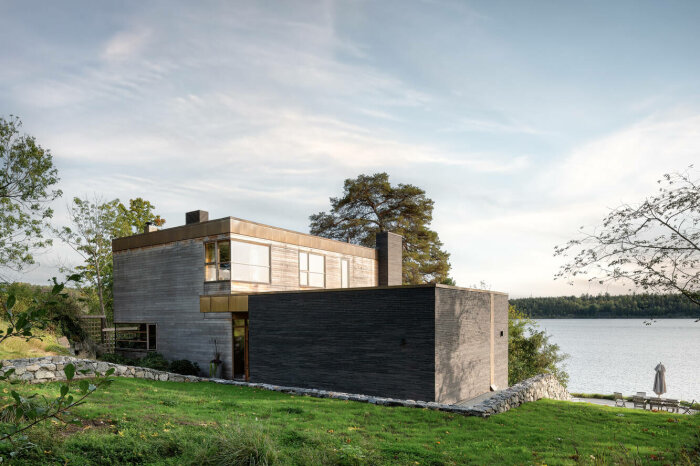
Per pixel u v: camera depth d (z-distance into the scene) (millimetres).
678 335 111062
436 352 13844
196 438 6406
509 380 26562
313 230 38750
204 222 19797
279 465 5660
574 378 38875
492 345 18609
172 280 20875
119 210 32281
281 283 20781
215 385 13961
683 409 19844
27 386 8945
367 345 15047
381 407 10789
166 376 14289
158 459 5578
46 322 2748
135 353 22297
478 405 11250
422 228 37312
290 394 12648
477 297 17391
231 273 18609
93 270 30125
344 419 9086
